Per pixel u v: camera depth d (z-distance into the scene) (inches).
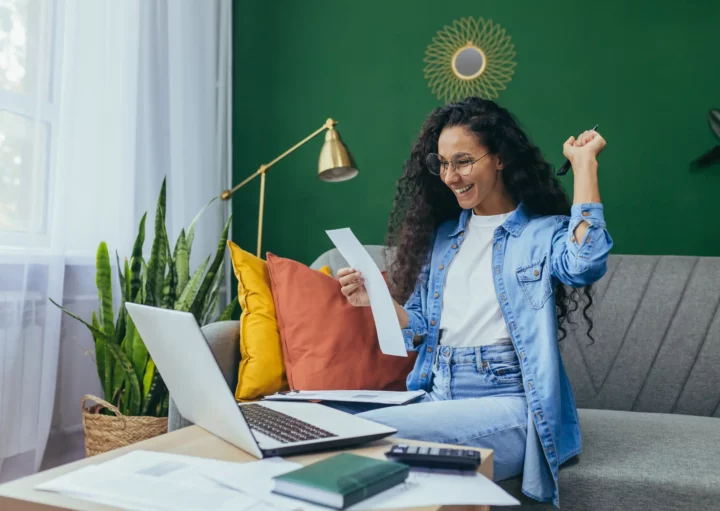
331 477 24.8
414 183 59.6
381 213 107.6
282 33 113.3
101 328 72.8
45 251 70.9
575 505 44.8
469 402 45.4
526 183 53.5
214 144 105.7
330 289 65.3
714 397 67.9
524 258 49.8
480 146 51.9
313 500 24.0
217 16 108.9
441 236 58.1
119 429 67.1
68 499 25.3
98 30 80.9
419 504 24.1
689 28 94.7
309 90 111.7
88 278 80.4
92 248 80.0
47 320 70.4
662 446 50.0
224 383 29.7
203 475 27.6
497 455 42.9
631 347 71.9
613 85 97.7
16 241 68.0
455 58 105.0
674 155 94.3
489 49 103.5
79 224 78.4
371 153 108.5
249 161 114.2
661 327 71.4
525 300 49.0
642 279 74.2
